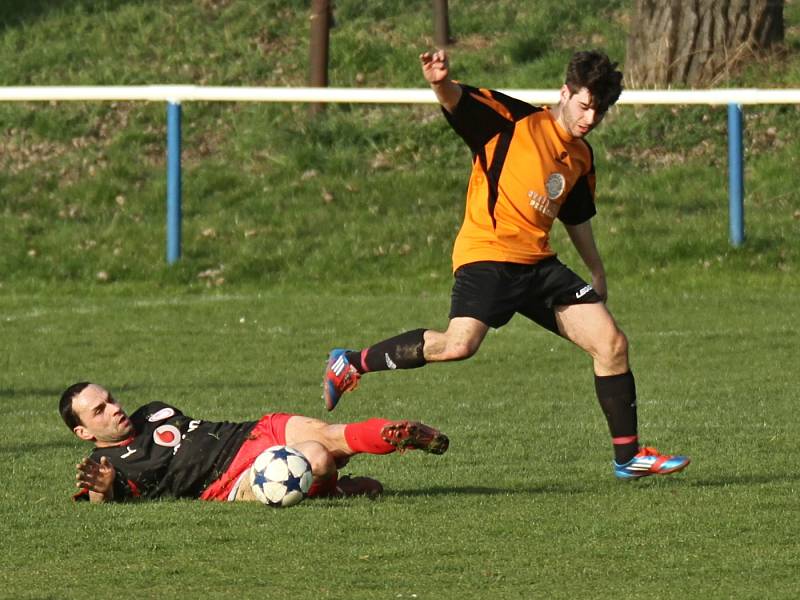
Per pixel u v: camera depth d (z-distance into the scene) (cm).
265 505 2283
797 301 5503
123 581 1834
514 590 1781
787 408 3484
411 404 3666
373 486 2434
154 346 4772
